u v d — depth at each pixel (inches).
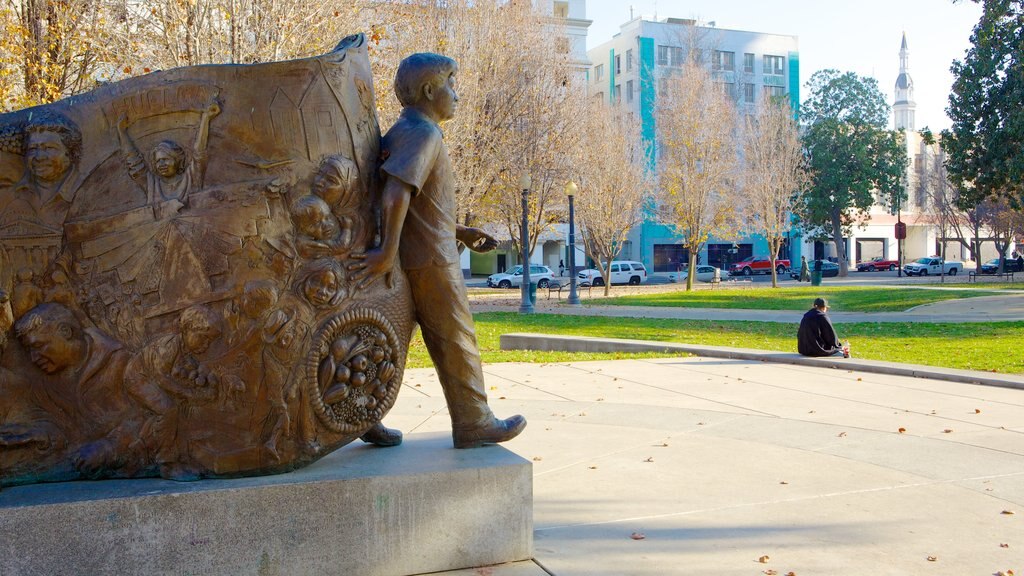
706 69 1844.2
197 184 129.1
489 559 139.8
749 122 1800.0
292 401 130.3
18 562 113.0
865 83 2130.9
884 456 229.0
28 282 125.0
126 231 127.9
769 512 176.1
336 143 133.7
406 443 158.1
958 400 324.5
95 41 493.7
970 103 1062.4
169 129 129.7
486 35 920.3
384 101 642.2
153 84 128.8
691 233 1514.5
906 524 168.4
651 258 2524.6
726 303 1113.4
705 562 145.2
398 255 141.9
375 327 136.9
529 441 249.3
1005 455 230.2
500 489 140.3
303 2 508.1
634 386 365.7
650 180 1692.9
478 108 867.4
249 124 129.1
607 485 198.2
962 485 199.0
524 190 960.3
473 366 151.2
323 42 517.7
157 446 127.5
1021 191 1088.8
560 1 2225.6
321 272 130.6
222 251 127.5
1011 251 3265.3
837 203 2126.0
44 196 126.1
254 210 128.0
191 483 125.5
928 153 2925.7
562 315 888.9
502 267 2378.2
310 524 126.3
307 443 132.4
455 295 146.6
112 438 126.9
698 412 298.7
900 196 2269.9
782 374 404.5
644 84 2348.7
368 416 138.0
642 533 161.0
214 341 128.0
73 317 126.7
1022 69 987.3
